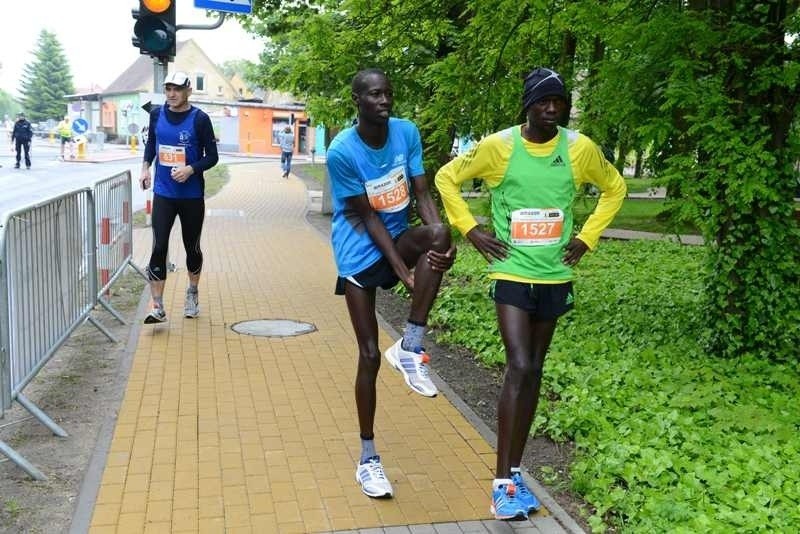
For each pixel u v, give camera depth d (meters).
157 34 9.45
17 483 4.32
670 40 6.63
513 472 4.16
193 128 7.29
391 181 4.03
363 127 3.96
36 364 5.29
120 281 9.83
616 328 7.85
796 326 6.82
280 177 33.88
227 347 7.06
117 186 8.60
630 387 5.99
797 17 6.27
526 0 7.91
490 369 6.77
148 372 6.27
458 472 4.65
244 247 13.20
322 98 12.77
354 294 4.15
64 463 4.60
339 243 4.17
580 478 4.45
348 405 5.68
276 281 10.28
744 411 5.45
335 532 3.90
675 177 6.46
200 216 7.58
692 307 8.60
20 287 4.96
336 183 4.04
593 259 13.05
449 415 5.57
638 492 4.30
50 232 5.71
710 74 6.66
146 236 13.71
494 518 4.10
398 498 4.29
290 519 4.00
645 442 4.92
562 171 3.86
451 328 8.05
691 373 6.32
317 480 4.45
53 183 24.36
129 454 4.70
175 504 4.11
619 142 7.62
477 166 3.91
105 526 3.86
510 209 3.91
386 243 4.00
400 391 6.05
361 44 10.67
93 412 5.43
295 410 5.54
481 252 4.02
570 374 6.25
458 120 9.45
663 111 6.72
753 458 4.74
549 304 3.97
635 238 16.41
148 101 9.76
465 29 9.35
